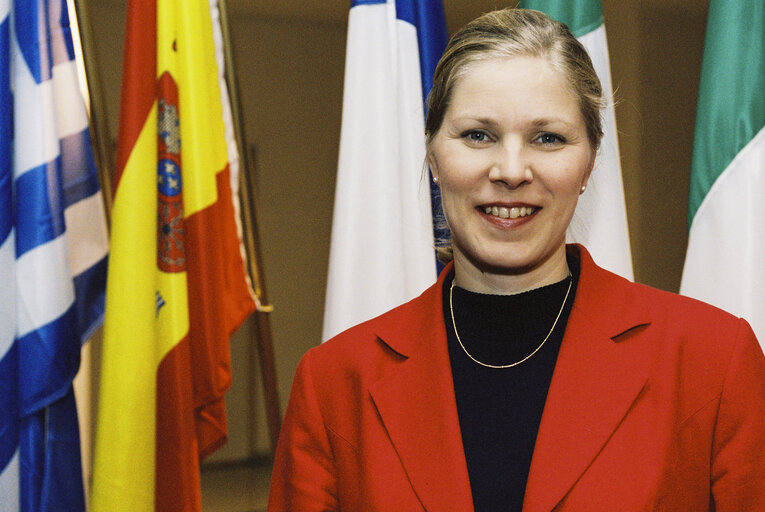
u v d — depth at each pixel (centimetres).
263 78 495
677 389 82
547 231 85
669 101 489
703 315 86
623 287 92
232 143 189
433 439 87
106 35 436
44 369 156
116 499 153
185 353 162
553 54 83
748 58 153
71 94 170
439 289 97
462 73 85
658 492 78
